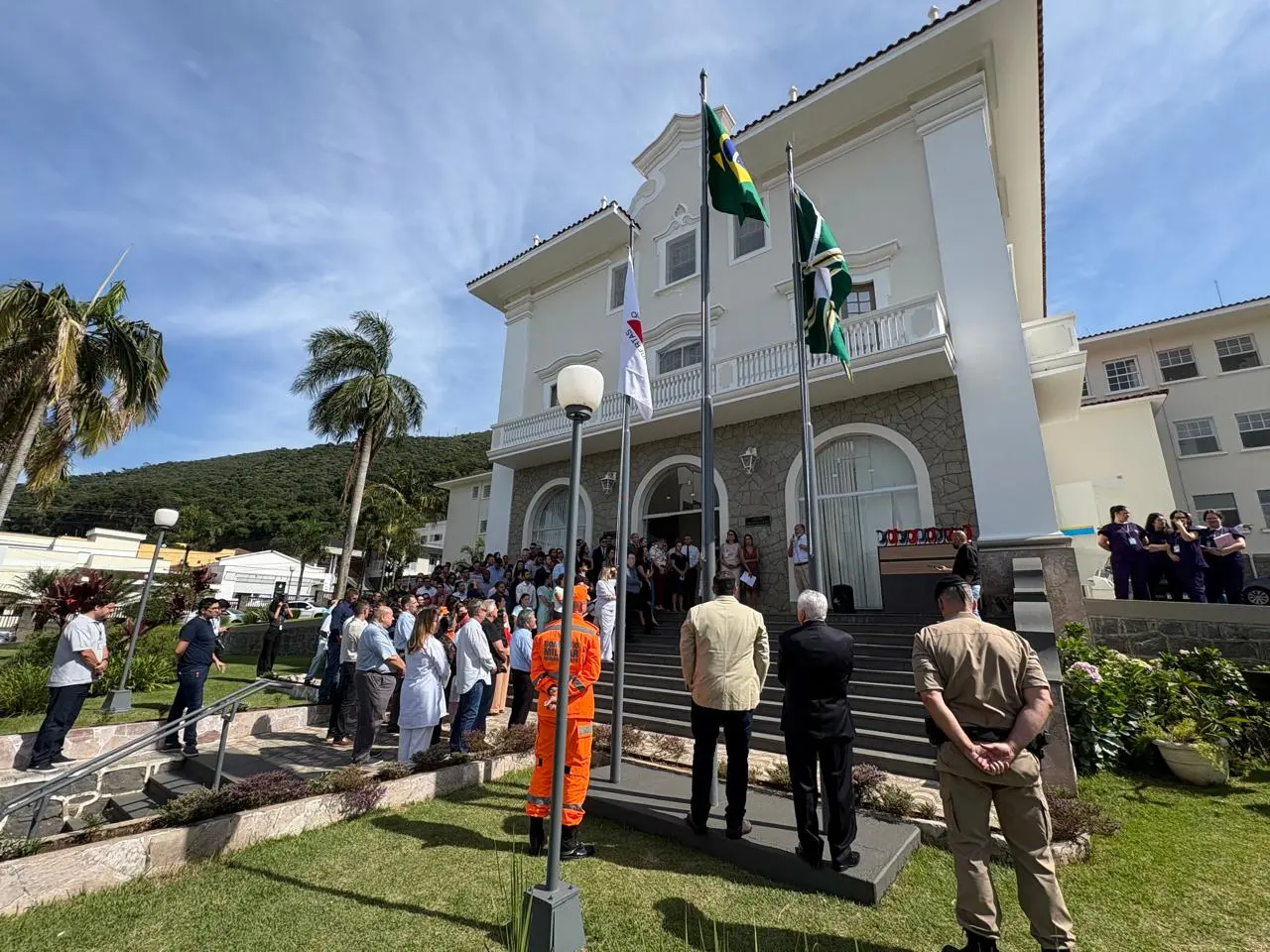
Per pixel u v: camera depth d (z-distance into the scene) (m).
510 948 3.13
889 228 13.30
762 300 14.93
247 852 4.35
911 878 3.95
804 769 3.91
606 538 13.27
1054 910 2.81
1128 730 6.17
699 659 4.47
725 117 15.55
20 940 3.22
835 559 12.12
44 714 8.56
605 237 18.59
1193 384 20.50
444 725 8.60
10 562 35.75
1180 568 8.62
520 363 20.41
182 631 7.54
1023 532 10.06
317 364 20.11
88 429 12.93
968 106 12.49
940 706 3.07
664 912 3.53
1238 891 3.67
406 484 45.31
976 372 11.16
